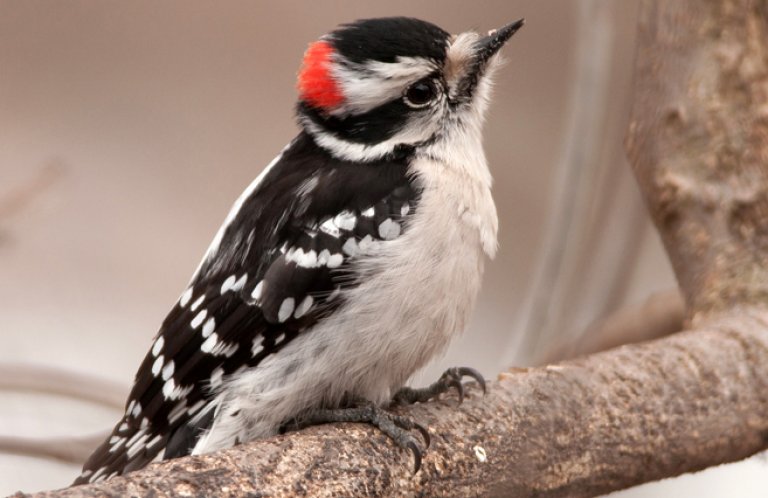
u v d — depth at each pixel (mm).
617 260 11883
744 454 9203
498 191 15422
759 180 10461
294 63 16828
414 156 9039
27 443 10539
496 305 14969
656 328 11570
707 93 10672
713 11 10695
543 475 8359
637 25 11016
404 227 8648
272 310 8703
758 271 10250
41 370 11219
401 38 9102
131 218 15602
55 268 14711
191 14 16844
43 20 16562
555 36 15805
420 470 7910
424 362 8852
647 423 8703
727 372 9102
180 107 16516
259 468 7340
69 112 16328
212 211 15953
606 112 11828
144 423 9008
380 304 8586
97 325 14453
